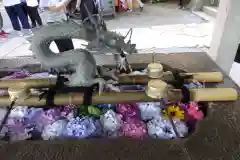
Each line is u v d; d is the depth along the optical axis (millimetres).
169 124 817
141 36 2857
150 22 3484
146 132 796
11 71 1192
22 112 889
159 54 1316
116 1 3947
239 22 1364
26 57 1360
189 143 687
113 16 3850
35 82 960
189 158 634
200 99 876
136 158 638
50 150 674
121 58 933
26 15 3080
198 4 3932
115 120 828
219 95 873
